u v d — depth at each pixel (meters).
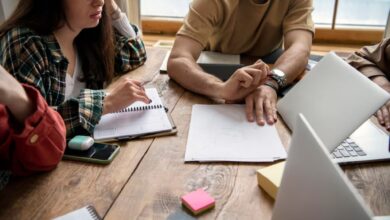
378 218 0.56
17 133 0.71
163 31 2.97
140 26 2.52
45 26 1.08
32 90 0.75
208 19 1.45
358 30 2.69
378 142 0.87
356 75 0.85
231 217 0.65
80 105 0.94
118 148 0.85
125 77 1.34
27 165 0.75
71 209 0.67
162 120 0.98
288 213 0.54
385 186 0.73
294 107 0.99
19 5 1.09
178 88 1.23
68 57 1.21
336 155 0.82
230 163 0.81
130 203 0.68
